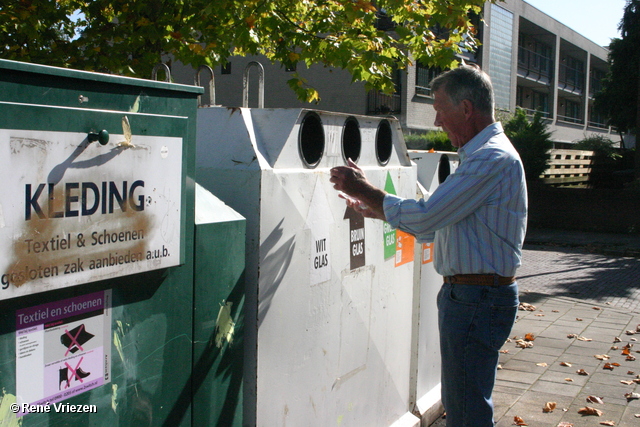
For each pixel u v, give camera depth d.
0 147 1.30
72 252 1.46
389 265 3.15
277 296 2.29
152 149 1.66
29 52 4.71
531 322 6.60
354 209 2.68
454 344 2.28
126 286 1.66
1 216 1.31
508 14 26.55
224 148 2.30
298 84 5.03
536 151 17.12
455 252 2.25
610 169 22.64
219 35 4.89
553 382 4.69
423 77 21.08
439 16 4.77
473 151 2.22
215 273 1.98
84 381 1.57
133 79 1.60
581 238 14.44
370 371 3.04
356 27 5.00
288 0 4.93
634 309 7.60
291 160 2.37
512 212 2.20
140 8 4.48
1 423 1.39
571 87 36.47
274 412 2.32
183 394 1.89
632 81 20.66
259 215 2.16
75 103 1.47
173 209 1.75
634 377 4.83
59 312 1.49
